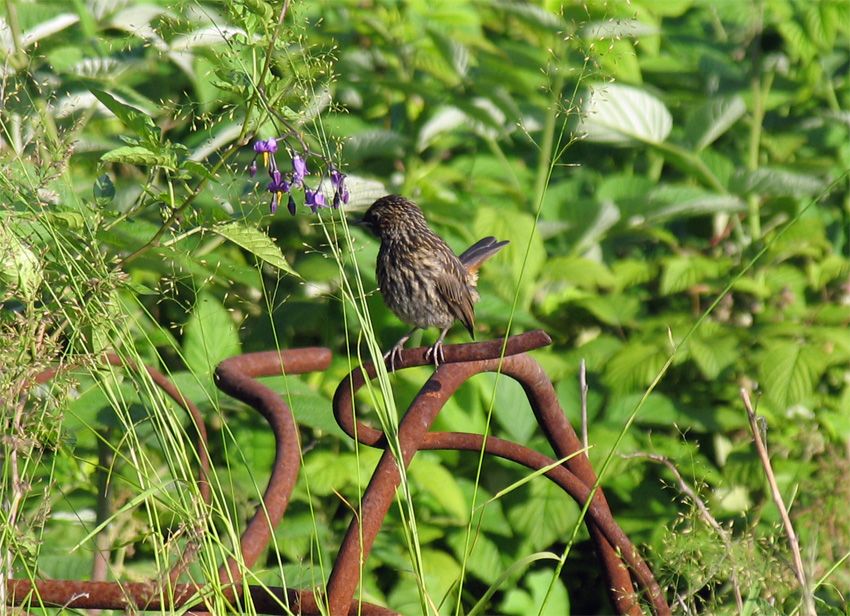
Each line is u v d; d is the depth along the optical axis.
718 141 14.00
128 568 8.45
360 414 10.27
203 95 8.78
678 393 11.43
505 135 11.33
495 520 10.30
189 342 9.09
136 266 7.75
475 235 10.78
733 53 14.28
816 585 5.63
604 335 11.89
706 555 5.92
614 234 11.94
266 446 9.25
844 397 11.60
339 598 4.98
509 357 5.59
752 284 11.82
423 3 11.64
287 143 5.38
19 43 7.99
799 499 10.29
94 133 9.65
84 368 5.36
